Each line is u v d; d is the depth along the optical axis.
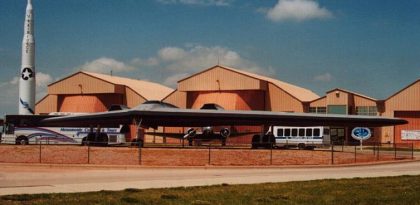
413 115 74.12
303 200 17.41
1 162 37.72
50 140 59.41
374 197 18.20
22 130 59.56
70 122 52.56
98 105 87.56
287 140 59.00
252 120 47.41
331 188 20.86
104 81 86.75
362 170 33.19
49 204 15.68
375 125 51.19
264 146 49.69
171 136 53.16
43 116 59.88
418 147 72.69
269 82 81.25
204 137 52.75
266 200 17.25
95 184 22.78
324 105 78.19
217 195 18.38
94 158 39.16
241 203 16.59
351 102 77.44
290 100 79.94
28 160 39.81
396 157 45.78
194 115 46.59
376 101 75.69
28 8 78.56
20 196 17.30
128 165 34.59
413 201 17.31
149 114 46.09
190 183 23.53
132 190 19.53
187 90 84.00
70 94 89.38
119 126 59.00
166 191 19.52
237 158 39.19
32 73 78.62
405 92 74.06
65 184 22.77
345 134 75.56
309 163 39.25
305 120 48.03
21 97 78.31
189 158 38.56
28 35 78.50
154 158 38.59
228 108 79.00
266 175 28.69
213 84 82.06
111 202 16.27
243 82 80.19
